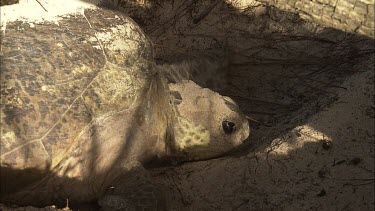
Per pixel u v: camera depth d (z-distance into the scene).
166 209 1.48
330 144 1.59
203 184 1.59
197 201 1.54
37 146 1.40
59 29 1.50
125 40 1.58
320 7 2.10
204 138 1.66
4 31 1.46
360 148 1.58
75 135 1.44
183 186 1.58
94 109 1.47
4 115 1.38
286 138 1.64
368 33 2.01
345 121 1.64
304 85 1.90
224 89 1.97
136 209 1.43
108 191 1.50
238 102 1.93
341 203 1.48
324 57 1.96
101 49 1.53
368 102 1.66
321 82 1.88
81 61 1.49
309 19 2.09
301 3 2.13
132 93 1.53
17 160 1.38
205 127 1.66
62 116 1.43
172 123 1.64
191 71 1.91
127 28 1.60
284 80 1.95
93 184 1.50
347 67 1.89
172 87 1.69
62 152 1.43
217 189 1.57
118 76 1.52
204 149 1.67
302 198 1.51
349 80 1.76
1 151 1.37
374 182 1.51
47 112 1.42
